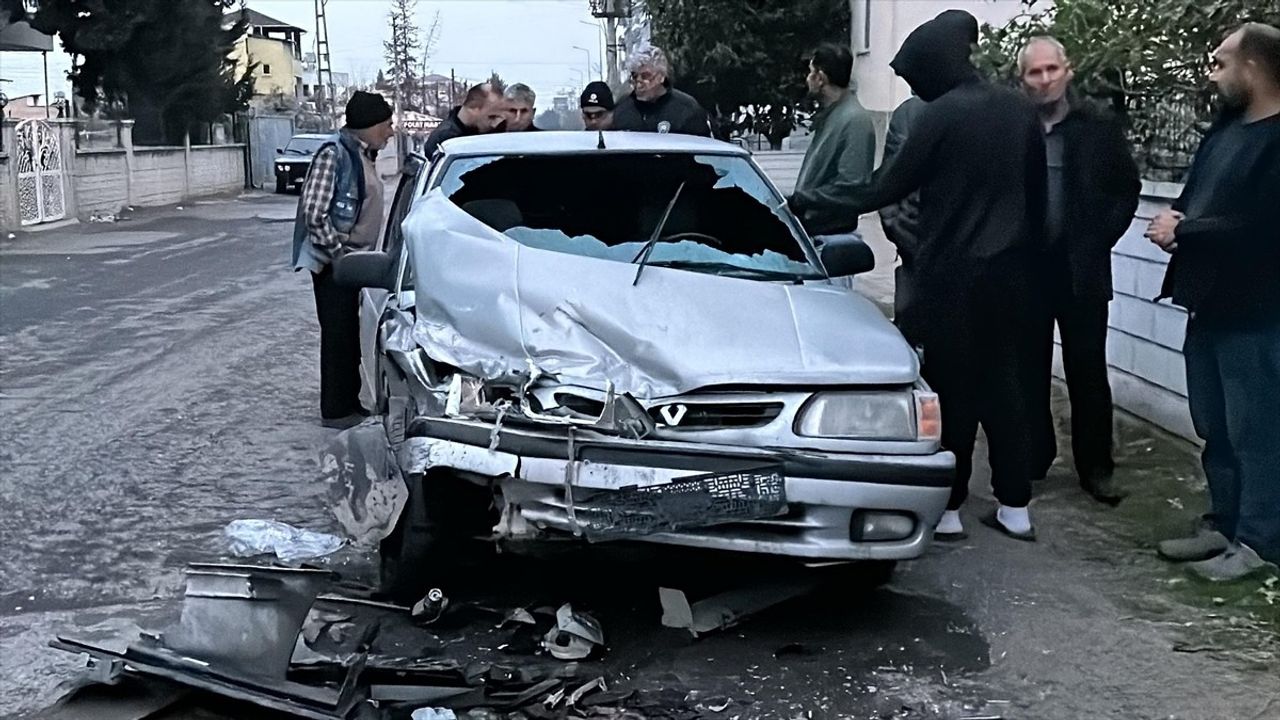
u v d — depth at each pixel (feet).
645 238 18.31
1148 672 14.56
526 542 14.64
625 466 14.02
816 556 14.53
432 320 16.58
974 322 18.39
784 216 19.03
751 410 14.80
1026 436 18.85
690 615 15.55
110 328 38.73
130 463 22.90
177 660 13.28
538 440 14.15
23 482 21.63
